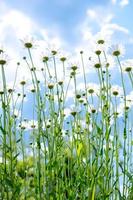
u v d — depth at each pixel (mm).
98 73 1321
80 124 1434
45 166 1249
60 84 1457
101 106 1278
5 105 1193
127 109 1419
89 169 1242
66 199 1247
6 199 1168
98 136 1259
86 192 1226
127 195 1210
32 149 1346
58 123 1340
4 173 1158
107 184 1221
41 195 1242
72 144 1319
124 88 1280
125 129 1270
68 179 1349
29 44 1406
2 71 1210
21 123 1376
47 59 1445
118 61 1289
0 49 1355
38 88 1261
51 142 1268
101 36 1425
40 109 1249
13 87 1348
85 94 1378
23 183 1325
